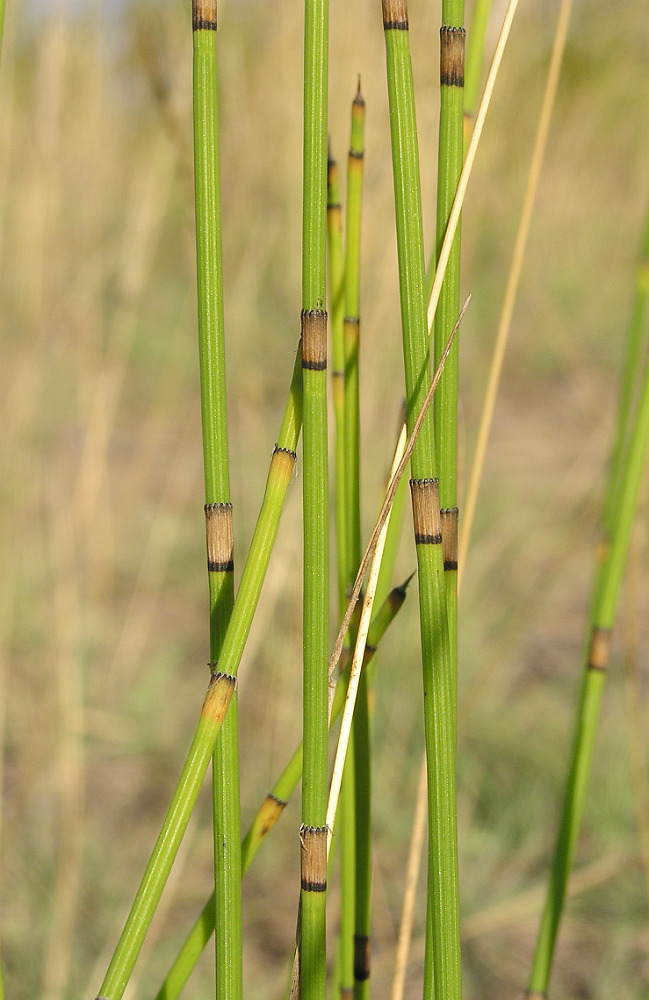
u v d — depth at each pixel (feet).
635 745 2.65
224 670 1.97
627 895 3.94
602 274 9.74
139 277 4.80
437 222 2.02
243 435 5.48
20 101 4.14
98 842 4.03
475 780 4.52
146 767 4.68
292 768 2.08
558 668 5.32
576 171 9.46
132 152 4.85
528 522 6.10
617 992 3.55
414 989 3.60
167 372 6.71
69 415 6.39
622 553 2.26
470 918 3.75
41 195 4.24
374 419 4.57
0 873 3.84
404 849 4.23
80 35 4.27
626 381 2.38
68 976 3.44
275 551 4.13
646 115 9.15
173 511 6.39
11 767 4.35
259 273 4.76
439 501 1.99
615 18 8.45
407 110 1.95
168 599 6.11
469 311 7.27
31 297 4.41
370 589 2.01
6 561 4.49
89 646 5.09
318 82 1.94
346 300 2.12
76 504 5.01
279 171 4.56
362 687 2.10
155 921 3.67
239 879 2.03
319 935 2.01
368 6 4.07
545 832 4.31
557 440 8.05
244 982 3.63
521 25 5.57
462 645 5.02
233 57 4.32
